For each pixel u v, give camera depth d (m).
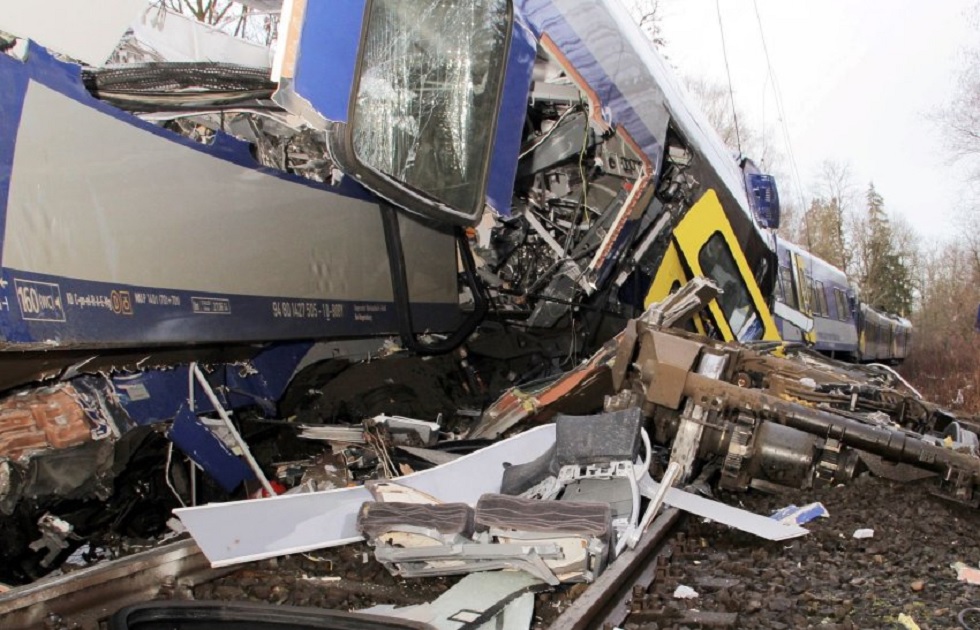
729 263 13.55
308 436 7.48
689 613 3.89
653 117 10.77
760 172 15.42
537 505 4.34
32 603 3.73
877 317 31.70
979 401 28.94
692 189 12.30
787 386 7.51
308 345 9.08
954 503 6.03
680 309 8.04
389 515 4.36
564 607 4.13
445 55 7.21
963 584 4.46
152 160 6.52
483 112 7.71
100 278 5.86
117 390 6.20
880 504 6.01
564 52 9.21
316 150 9.38
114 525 6.09
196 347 7.34
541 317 11.75
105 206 5.96
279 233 8.30
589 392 8.09
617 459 5.39
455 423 9.87
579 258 11.27
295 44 5.61
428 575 4.43
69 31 5.82
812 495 6.31
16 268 5.07
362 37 6.08
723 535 5.48
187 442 6.40
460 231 11.80
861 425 6.38
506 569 4.36
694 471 6.83
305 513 4.90
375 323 10.12
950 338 45.91
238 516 4.62
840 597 4.22
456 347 11.59
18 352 5.33
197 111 6.55
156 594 4.22
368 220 10.10
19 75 5.18
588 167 11.00
